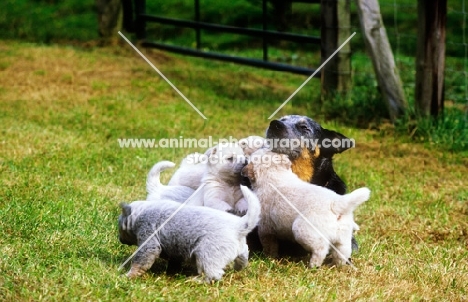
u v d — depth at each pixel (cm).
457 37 1745
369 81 1456
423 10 1113
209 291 546
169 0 2069
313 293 556
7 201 771
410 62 1644
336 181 670
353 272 608
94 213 738
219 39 1884
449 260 667
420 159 1034
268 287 566
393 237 738
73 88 1388
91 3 2077
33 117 1186
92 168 921
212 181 643
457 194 900
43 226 688
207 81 1488
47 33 1861
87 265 589
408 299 567
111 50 1723
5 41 1781
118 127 1152
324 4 1259
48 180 855
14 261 589
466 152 1073
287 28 1861
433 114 1138
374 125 1169
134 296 535
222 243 554
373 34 1150
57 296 530
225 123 1195
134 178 889
